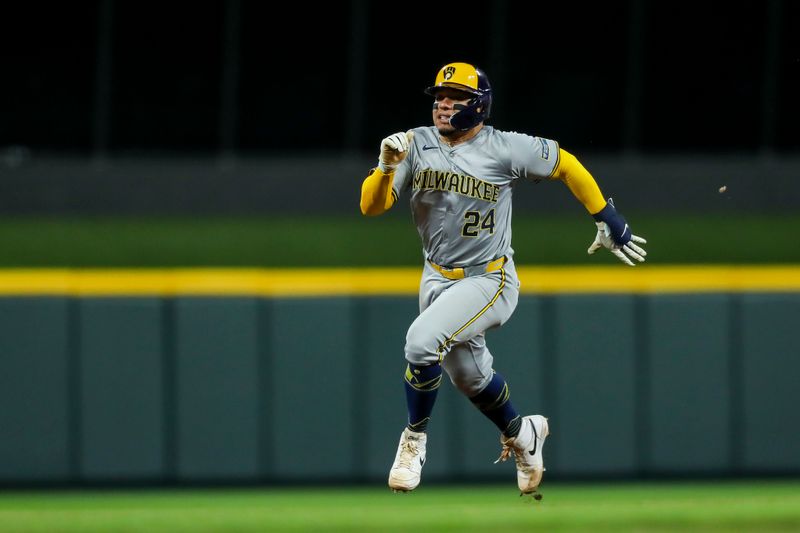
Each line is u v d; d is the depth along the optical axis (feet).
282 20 169.17
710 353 103.55
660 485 103.71
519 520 87.20
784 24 168.86
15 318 102.37
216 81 169.17
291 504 97.71
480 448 102.68
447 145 62.49
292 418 102.78
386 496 100.68
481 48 170.60
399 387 102.89
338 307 102.78
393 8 169.68
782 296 103.60
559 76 171.12
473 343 64.80
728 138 171.01
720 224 161.38
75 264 144.97
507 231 64.39
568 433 103.19
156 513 91.09
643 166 168.45
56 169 164.86
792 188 167.22
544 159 62.44
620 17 169.99
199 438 102.63
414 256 147.02
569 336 103.14
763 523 85.05
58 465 102.42
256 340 102.83
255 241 153.58
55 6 166.71
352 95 170.19
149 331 102.63
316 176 166.40
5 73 166.50
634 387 103.40
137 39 167.94
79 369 102.58
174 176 165.68
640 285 103.60
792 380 103.71
